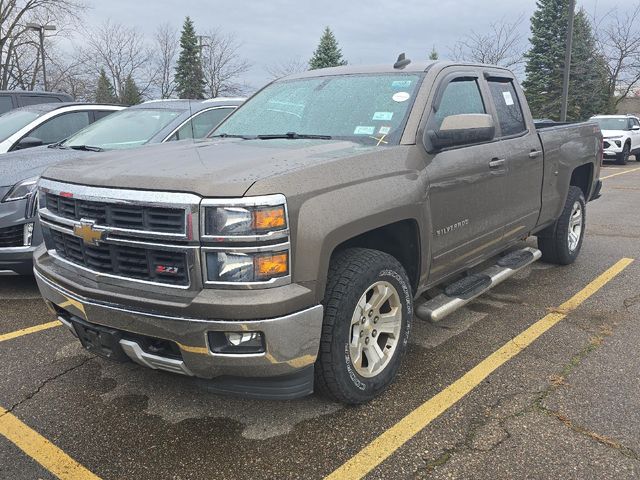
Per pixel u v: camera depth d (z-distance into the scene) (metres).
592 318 4.61
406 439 2.94
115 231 2.76
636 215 9.53
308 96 4.20
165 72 42.44
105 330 2.88
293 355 2.67
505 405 3.25
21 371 3.74
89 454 2.85
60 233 3.16
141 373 3.71
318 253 2.70
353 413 3.19
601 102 38.09
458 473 2.66
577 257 6.53
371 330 3.24
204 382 2.83
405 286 3.37
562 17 35.62
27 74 37.88
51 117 7.31
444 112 3.88
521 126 4.88
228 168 2.76
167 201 2.59
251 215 2.52
